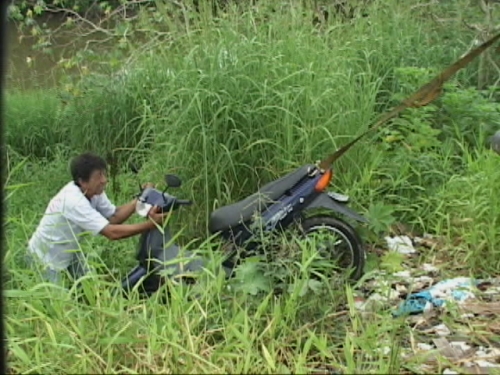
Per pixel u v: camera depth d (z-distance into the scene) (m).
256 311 3.94
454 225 5.52
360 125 6.00
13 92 9.35
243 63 5.85
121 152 7.21
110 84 7.33
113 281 4.47
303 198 4.82
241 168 5.64
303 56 6.20
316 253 4.20
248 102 5.66
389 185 5.87
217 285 3.99
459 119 6.55
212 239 4.84
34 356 3.64
